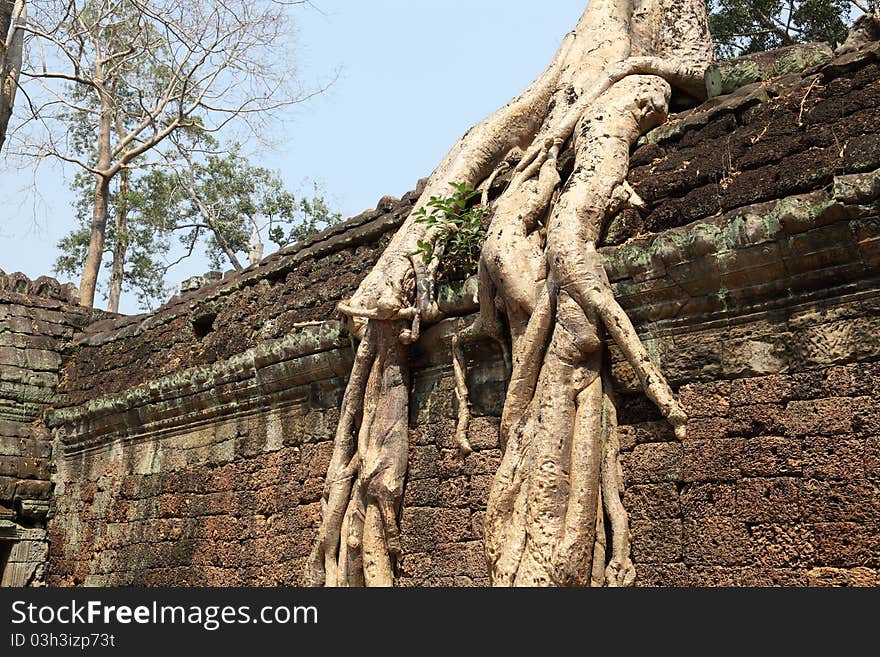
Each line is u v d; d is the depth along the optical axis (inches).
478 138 333.7
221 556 400.2
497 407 289.9
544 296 260.4
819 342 221.1
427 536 302.7
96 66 798.5
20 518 524.7
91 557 489.4
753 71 281.4
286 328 389.4
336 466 323.9
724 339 238.5
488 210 309.6
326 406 363.6
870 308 214.5
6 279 559.8
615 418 251.8
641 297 251.3
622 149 276.7
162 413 450.9
